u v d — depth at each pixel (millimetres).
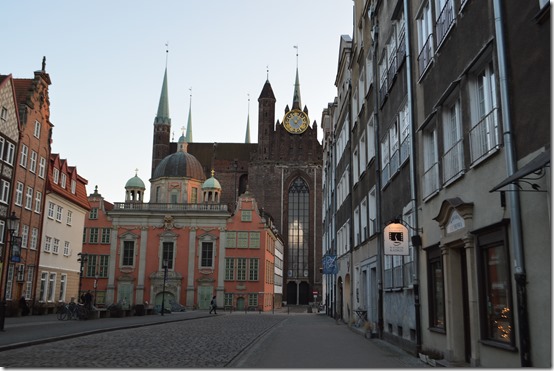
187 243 77750
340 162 39375
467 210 11625
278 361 14164
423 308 15680
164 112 118062
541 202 8461
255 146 121000
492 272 10805
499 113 10109
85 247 78688
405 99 18047
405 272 18062
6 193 41062
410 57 17125
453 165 12953
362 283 28234
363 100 27812
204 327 30938
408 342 17141
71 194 55938
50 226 50031
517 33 9328
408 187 17609
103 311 39219
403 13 18438
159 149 116312
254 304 75938
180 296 76188
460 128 13125
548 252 8234
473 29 11648
